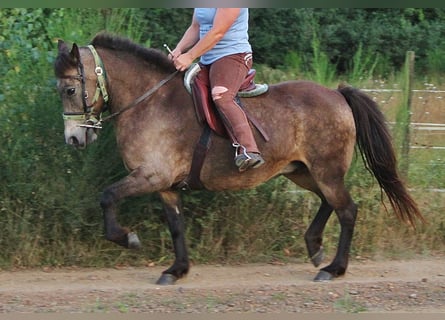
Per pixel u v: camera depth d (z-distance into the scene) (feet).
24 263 24.59
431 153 29.55
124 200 24.85
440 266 25.17
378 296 21.58
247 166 21.52
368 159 23.48
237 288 22.21
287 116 22.38
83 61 21.80
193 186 22.53
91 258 24.82
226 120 21.47
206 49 21.33
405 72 28.40
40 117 24.49
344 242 23.31
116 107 22.20
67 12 28.45
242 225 25.48
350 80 33.86
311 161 22.71
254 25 49.80
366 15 53.57
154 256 25.30
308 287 22.31
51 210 24.61
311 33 49.90
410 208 23.75
